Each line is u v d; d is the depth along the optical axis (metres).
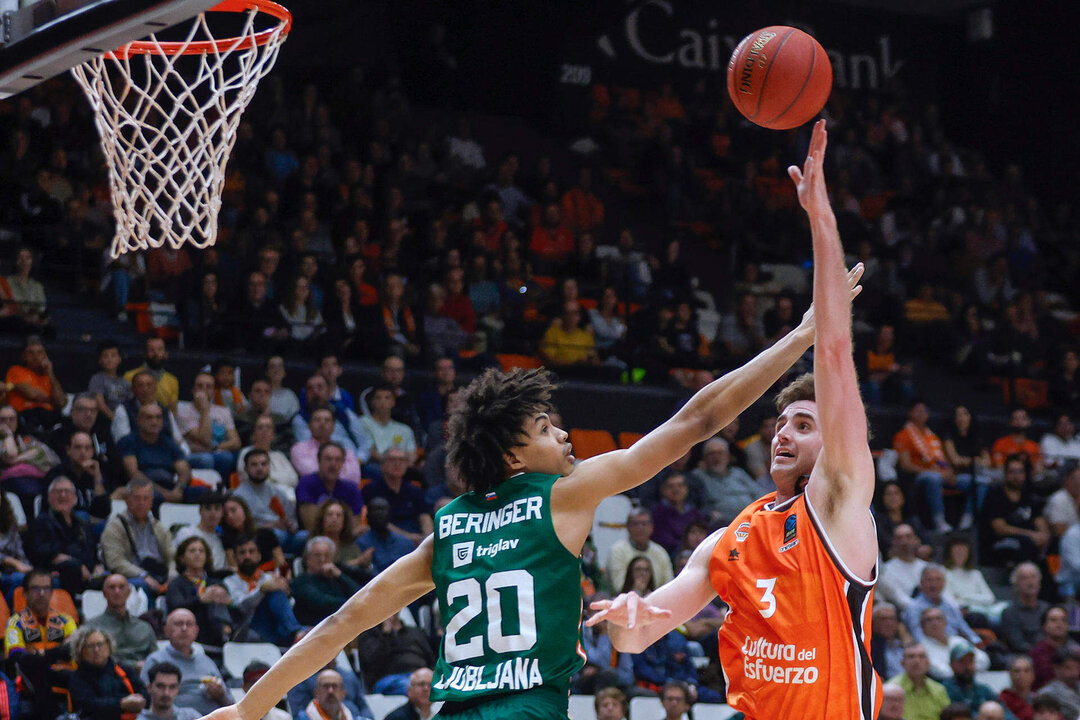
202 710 8.28
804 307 16.94
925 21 23.22
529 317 15.73
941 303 18.39
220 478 11.28
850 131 20.92
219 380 12.09
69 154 14.31
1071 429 15.12
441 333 14.17
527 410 3.34
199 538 9.37
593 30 20.95
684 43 21.70
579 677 9.79
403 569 3.44
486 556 3.22
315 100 16.78
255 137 15.65
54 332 12.67
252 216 14.46
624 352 15.20
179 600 9.12
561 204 17.75
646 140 20.06
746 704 3.56
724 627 3.65
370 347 13.69
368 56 19.31
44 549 9.20
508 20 19.89
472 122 19.70
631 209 19.25
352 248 14.50
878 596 11.53
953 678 10.52
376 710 8.97
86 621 8.58
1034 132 22.31
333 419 11.53
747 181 19.81
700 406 3.21
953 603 11.46
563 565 3.16
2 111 14.11
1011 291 18.97
